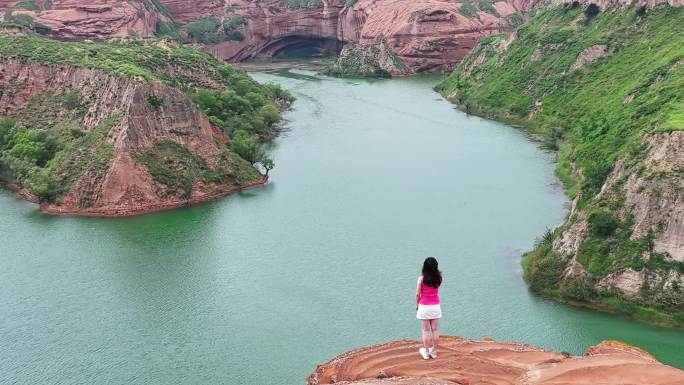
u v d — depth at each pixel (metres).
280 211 91.31
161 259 75.69
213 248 78.62
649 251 64.31
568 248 69.31
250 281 69.44
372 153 119.69
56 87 116.69
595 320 60.59
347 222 85.75
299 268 72.38
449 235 80.44
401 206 91.19
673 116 76.38
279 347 56.72
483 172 106.25
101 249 79.12
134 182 95.12
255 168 109.44
